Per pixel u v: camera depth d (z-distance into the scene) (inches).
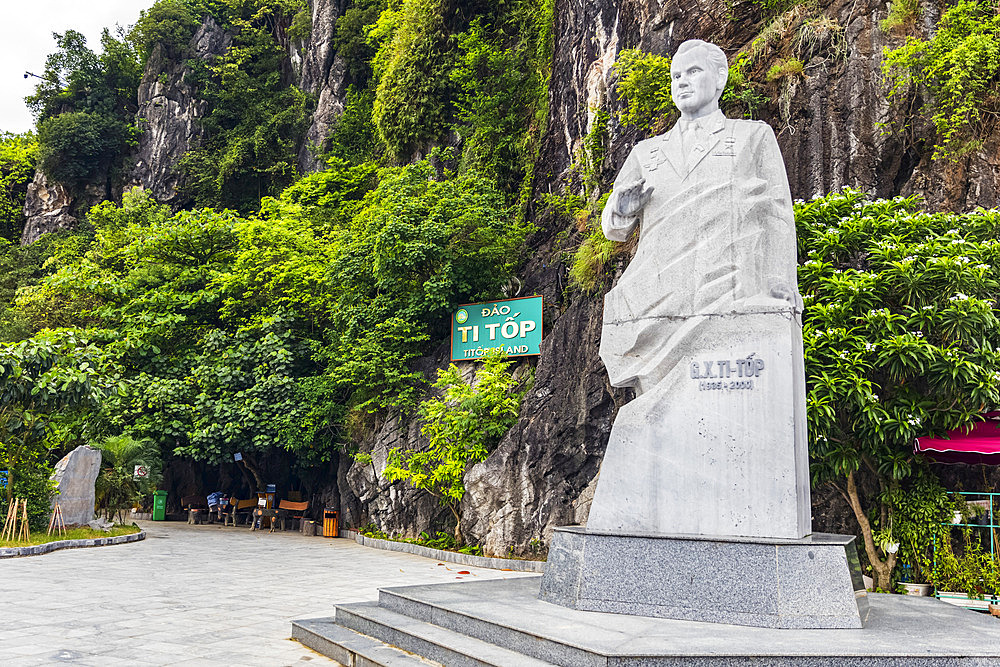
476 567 594.2
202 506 1067.3
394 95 1103.6
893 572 448.5
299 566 559.8
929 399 442.3
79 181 1721.2
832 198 491.2
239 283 967.0
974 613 278.5
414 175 877.8
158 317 956.0
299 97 1647.4
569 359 652.7
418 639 248.7
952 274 424.2
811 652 197.6
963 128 535.8
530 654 219.8
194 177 1660.9
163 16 1784.0
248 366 916.6
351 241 896.9
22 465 657.6
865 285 436.5
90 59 1839.3
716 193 287.9
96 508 788.6
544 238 800.9
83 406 644.1
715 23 680.4
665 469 276.2
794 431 263.4
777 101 616.7
